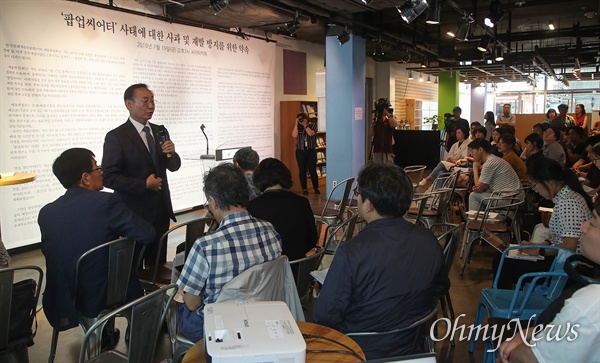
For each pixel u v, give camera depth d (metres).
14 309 2.12
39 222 2.46
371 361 1.11
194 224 2.99
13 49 4.86
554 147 6.36
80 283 2.38
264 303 1.51
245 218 1.97
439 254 1.84
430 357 1.13
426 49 10.21
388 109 10.25
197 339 2.01
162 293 1.84
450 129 9.97
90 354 2.44
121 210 2.45
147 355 1.84
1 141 4.80
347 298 1.73
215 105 7.58
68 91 5.42
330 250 3.54
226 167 2.02
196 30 7.14
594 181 5.32
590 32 9.89
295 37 9.72
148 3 6.46
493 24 6.79
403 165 13.31
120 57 6.01
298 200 2.74
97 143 5.78
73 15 5.43
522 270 3.07
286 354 1.24
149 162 3.28
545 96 22.23
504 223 4.71
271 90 8.88
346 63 8.02
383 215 1.84
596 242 1.59
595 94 22.44
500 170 4.97
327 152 8.33
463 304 3.71
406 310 1.76
